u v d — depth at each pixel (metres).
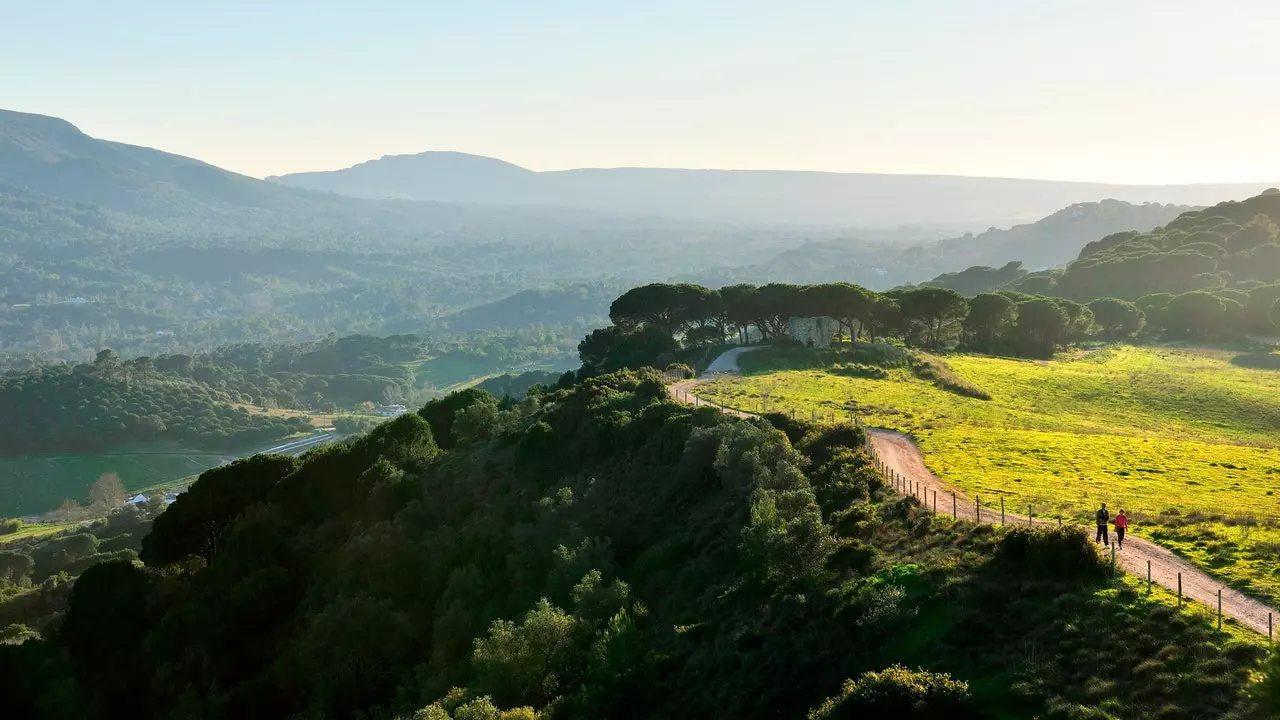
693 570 44.69
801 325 132.62
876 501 45.09
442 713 35.38
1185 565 33.88
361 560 60.97
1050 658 27.14
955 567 34.03
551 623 39.78
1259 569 32.44
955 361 124.19
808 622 33.97
